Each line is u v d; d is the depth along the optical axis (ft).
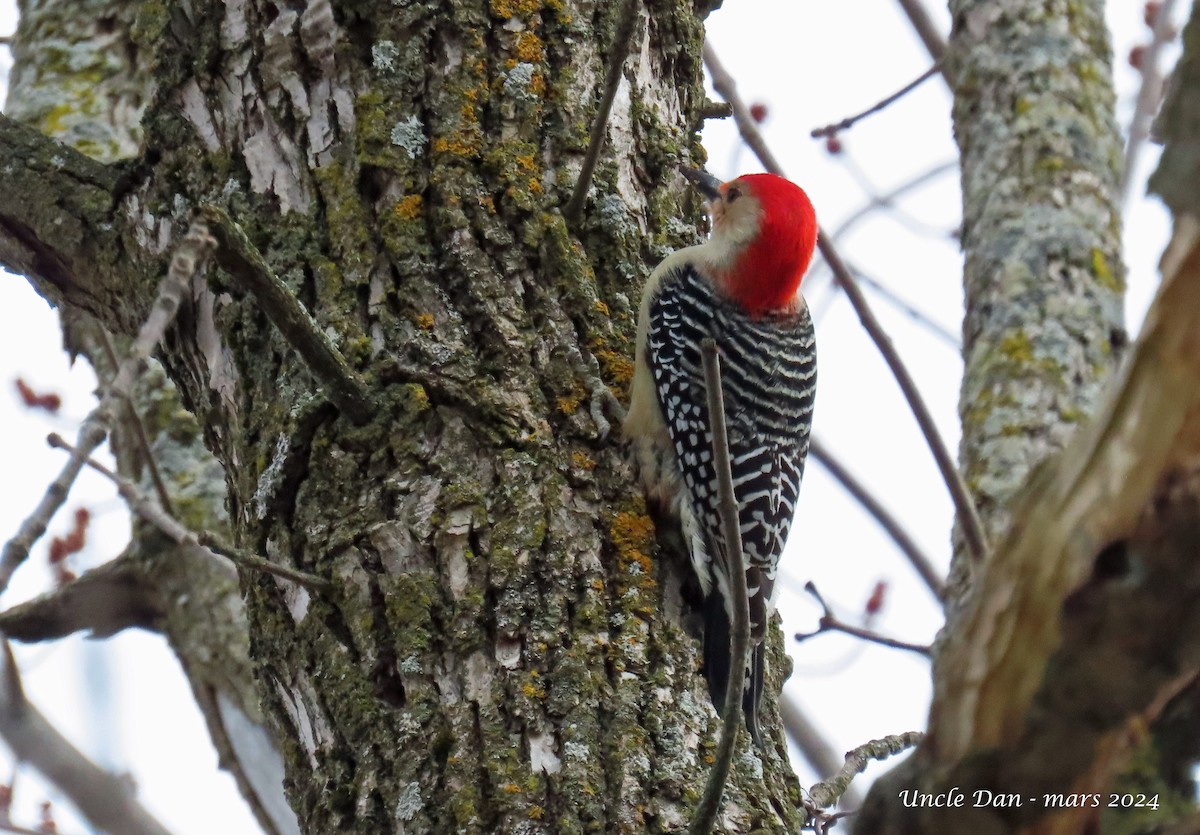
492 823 21.79
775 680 28.30
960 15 36.91
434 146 26.61
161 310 16.62
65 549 41.04
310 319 23.18
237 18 27.30
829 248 26.00
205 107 27.32
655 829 21.95
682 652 24.26
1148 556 13.87
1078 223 33.19
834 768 40.01
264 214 26.53
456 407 24.85
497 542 23.90
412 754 22.44
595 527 25.03
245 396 25.80
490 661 23.06
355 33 27.12
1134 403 14.05
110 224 27.53
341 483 24.44
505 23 27.76
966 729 14.87
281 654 24.43
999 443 30.60
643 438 27.45
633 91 29.04
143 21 28.14
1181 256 13.65
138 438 36.40
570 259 26.99
